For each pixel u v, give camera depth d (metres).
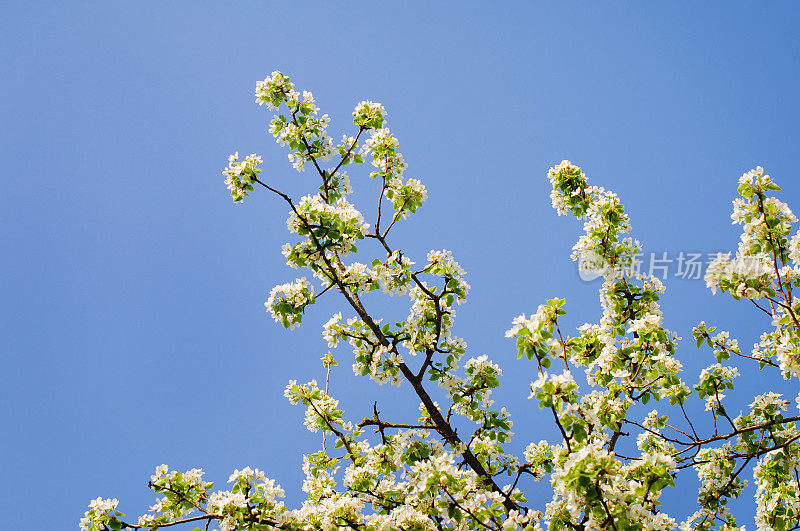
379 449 7.77
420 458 7.20
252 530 6.20
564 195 8.78
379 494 7.38
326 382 8.86
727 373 7.62
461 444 7.32
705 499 7.78
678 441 7.15
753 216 5.94
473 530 6.39
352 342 7.99
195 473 6.65
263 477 6.42
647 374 7.22
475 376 7.70
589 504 4.84
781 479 7.55
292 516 6.31
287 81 9.06
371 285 8.03
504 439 7.50
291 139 8.75
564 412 5.14
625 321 7.59
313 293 7.61
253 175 8.01
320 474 8.46
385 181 8.88
